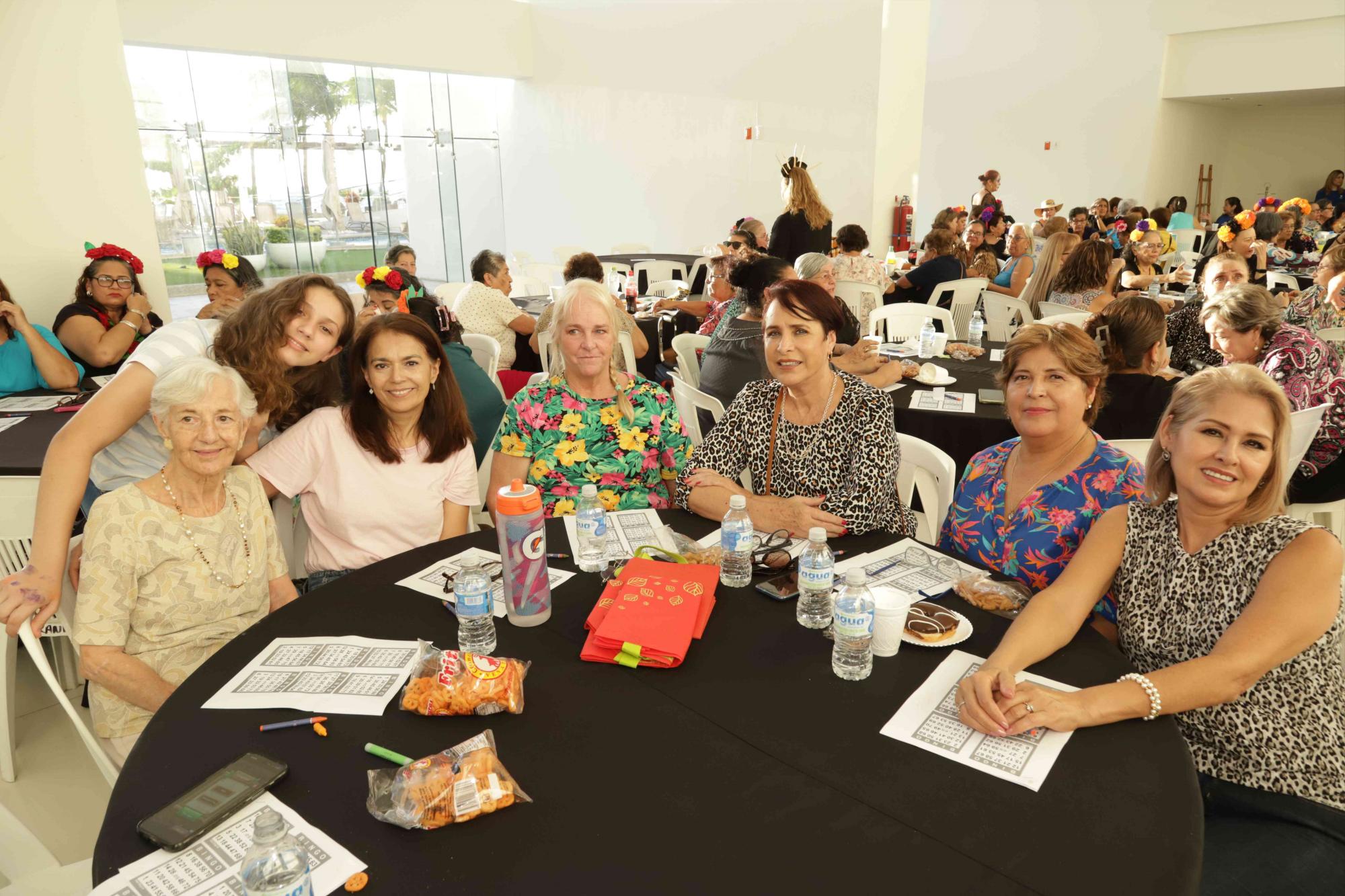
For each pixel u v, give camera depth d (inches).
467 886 38.9
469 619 59.4
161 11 293.4
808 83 345.1
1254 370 58.1
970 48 505.0
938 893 38.4
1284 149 550.3
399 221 415.8
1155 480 64.0
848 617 54.7
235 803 43.7
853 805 44.1
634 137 403.2
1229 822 56.1
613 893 38.4
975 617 64.3
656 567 67.8
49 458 69.6
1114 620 69.7
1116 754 48.4
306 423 83.9
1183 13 430.6
